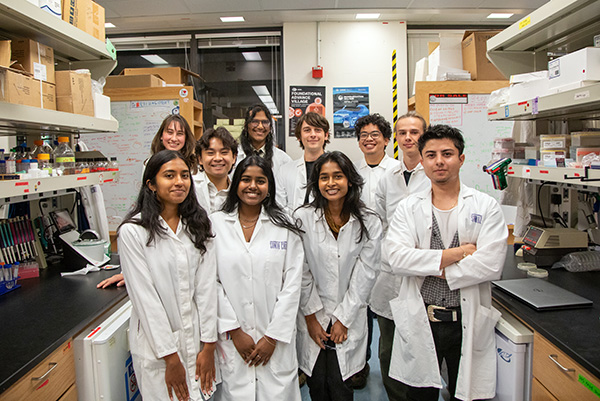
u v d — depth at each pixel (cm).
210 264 147
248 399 145
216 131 196
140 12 389
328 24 426
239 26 437
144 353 137
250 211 163
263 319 152
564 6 157
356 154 433
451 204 153
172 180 139
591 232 209
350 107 431
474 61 329
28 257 200
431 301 153
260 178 154
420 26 439
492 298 169
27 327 136
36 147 204
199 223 146
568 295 155
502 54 219
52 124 163
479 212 148
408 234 154
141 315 135
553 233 199
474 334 147
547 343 130
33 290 175
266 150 259
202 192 199
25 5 149
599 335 125
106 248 230
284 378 150
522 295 155
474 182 338
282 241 157
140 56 464
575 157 168
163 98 360
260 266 152
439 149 145
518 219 244
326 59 429
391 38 428
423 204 156
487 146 335
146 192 142
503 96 204
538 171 175
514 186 242
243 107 459
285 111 436
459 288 146
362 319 170
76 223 243
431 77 350
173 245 141
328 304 170
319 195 168
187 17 404
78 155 221
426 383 151
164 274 138
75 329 137
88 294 170
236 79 457
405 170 213
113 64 227
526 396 143
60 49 203
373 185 240
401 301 159
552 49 215
